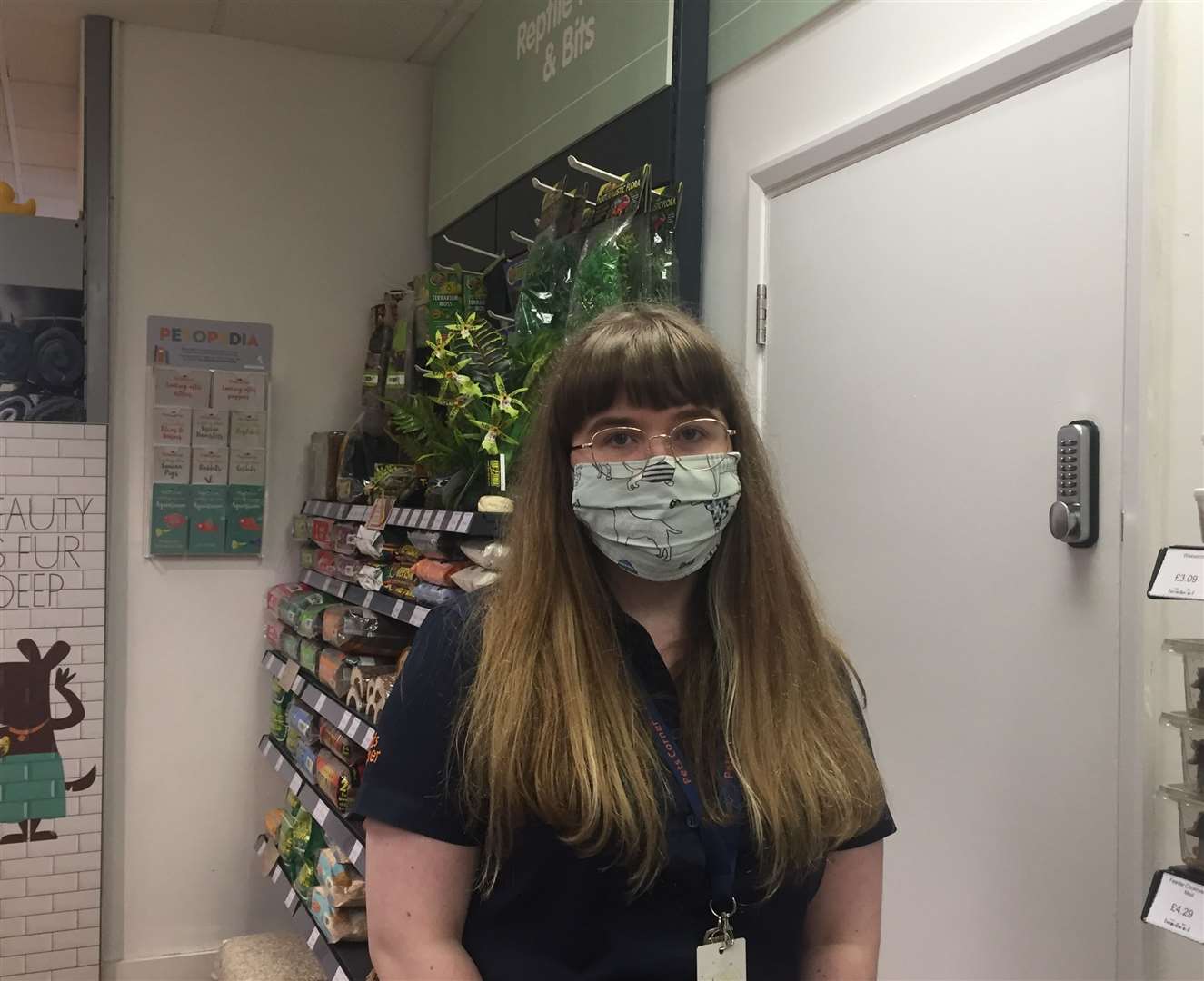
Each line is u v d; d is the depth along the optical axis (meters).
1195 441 1.43
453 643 1.15
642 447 1.14
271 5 3.53
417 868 1.09
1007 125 1.73
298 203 3.91
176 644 3.70
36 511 3.44
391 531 2.78
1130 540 1.49
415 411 2.53
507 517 1.31
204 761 3.74
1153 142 1.48
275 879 3.31
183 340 3.71
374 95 4.03
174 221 3.71
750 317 2.36
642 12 2.59
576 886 1.06
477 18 3.60
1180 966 1.42
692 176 2.52
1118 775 1.51
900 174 1.96
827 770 1.18
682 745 1.14
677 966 1.07
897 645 1.95
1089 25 1.57
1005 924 1.70
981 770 1.76
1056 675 1.63
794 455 2.25
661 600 1.24
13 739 3.41
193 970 3.67
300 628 3.16
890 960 1.95
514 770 1.04
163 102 3.70
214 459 3.71
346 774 2.67
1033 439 1.67
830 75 2.15
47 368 3.51
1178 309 1.47
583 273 2.19
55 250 3.52
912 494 1.92
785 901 1.17
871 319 2.03
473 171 3.62
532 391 2.23
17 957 3.41
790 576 1.27
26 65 4.01
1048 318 1.65
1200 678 1.17
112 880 3.60
